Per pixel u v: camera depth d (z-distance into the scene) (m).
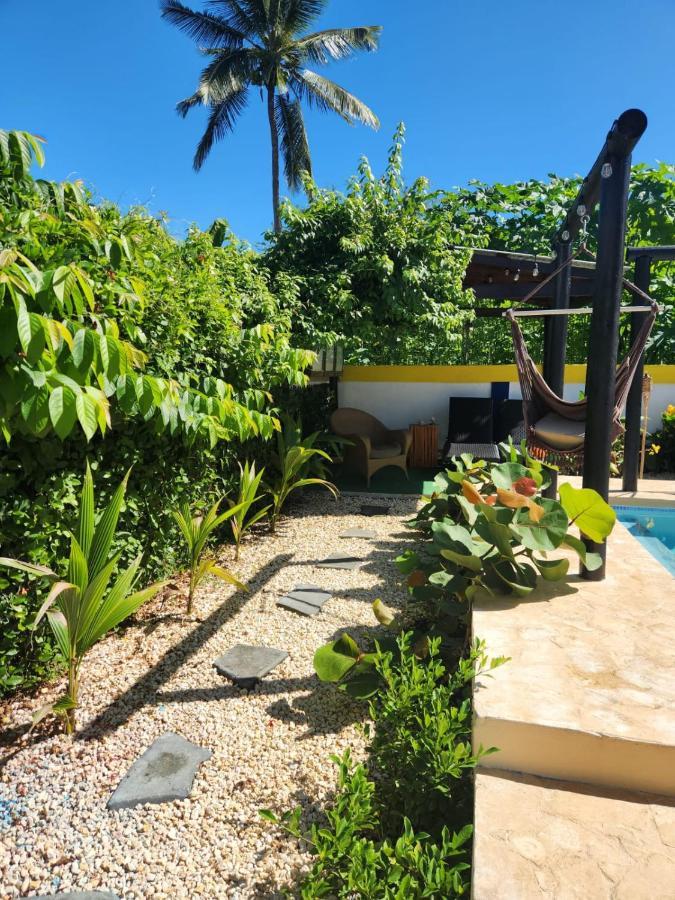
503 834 1.54
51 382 1.88
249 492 4.23
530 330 13.50
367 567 4.16
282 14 18.70
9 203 2.27
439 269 7.55
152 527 3.42
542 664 2.15
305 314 7.12
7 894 1.59
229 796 1.94
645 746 1.69
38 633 2.44
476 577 2.77
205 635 3.08
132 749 2.17
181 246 3.96
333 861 1.47
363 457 7.03
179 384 2.98
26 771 2.04
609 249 2.95
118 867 1.67
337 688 2.56
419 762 1.71
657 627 2.47
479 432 8.31
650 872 1.41
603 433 3.06
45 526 2.42
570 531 3.99
